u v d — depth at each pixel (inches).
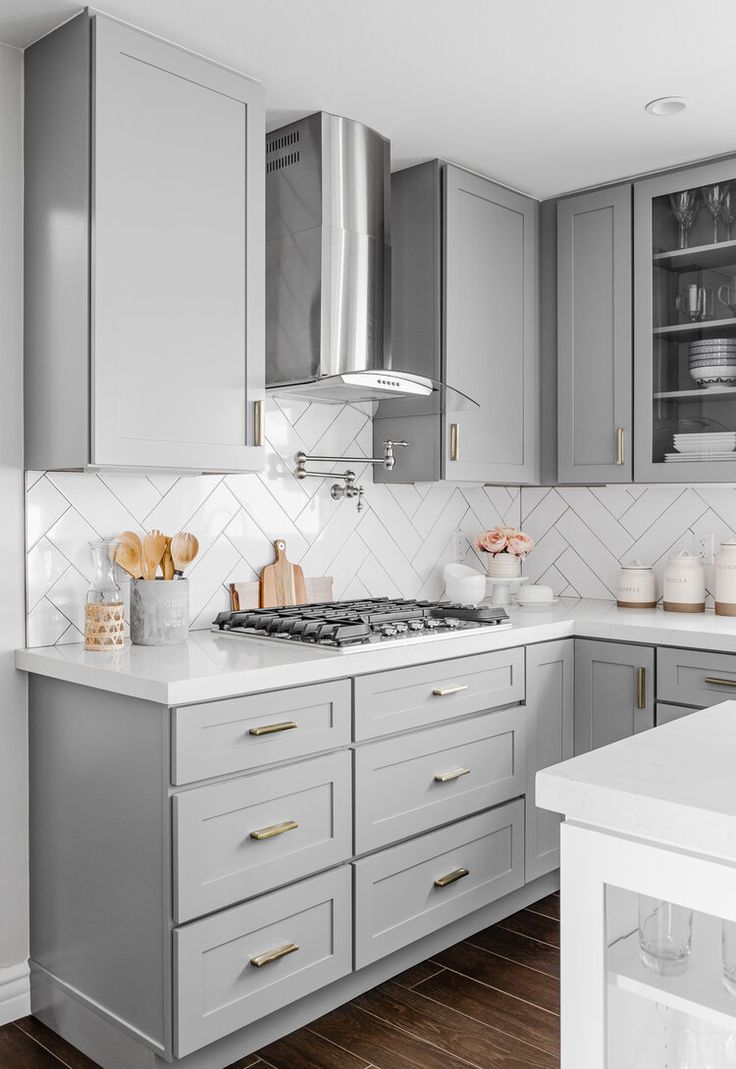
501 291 130.2
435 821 102.0
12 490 94.2
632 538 142.5
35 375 93.0
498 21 87.0
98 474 101.0
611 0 83.5
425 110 107.1
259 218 99.0
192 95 92.6
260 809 84.5
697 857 40.3
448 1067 83.7
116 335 86.6
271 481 119.1
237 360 97.1
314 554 124.6
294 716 87.4
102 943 86.0
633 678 116.5
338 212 108.7
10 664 94.3
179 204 91.6
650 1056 42.0
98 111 84.7
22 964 95.9
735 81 99.8
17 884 95.4
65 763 90.5
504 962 103.2
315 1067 84.1
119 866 83.7
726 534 132.7
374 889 95.2
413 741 99.4
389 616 106.9
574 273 133.1
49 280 90.6
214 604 112.7
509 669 111.9
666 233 124.0
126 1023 83.2
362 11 85.0
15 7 84.4
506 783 111.6
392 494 135.8
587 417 132.2
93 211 84.9
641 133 113.8
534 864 116.1
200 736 79.7
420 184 123.7
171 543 100.2
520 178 129.3
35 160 92.3
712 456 120.2
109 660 88.5
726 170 118.3
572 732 122.0
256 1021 86.7
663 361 124.6
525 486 149.9
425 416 125.5
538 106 106.1
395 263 126.8
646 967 42.1
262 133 99.5
